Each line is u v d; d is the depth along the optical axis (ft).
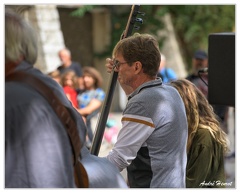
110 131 48.52
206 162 19.17
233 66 19.30
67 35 77.87
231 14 78.59
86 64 79.41
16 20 13.46
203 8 78.07
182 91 19.52
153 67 17.76
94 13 79.10
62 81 40.75
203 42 78.95
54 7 63.87
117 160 17.34
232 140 35.94
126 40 17.97
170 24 78.13
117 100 76.54
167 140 17.24
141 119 17.20
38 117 13.00
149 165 17.37
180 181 17.47
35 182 12.86
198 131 19.35
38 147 12.92
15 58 13.35
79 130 13.93
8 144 12.88
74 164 13.85
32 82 13.28
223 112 34.06
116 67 17.99
